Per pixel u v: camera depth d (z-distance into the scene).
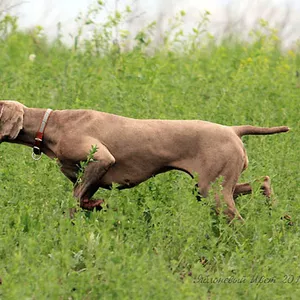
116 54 19.91
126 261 10.54
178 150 12.84
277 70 19.44
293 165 14.34
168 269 10.99
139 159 12.89
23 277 10.09
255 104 17.27
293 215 12.95
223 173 12.70
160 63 19.83
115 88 17.23
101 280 10.48
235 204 13.40
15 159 13.94
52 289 9.73
